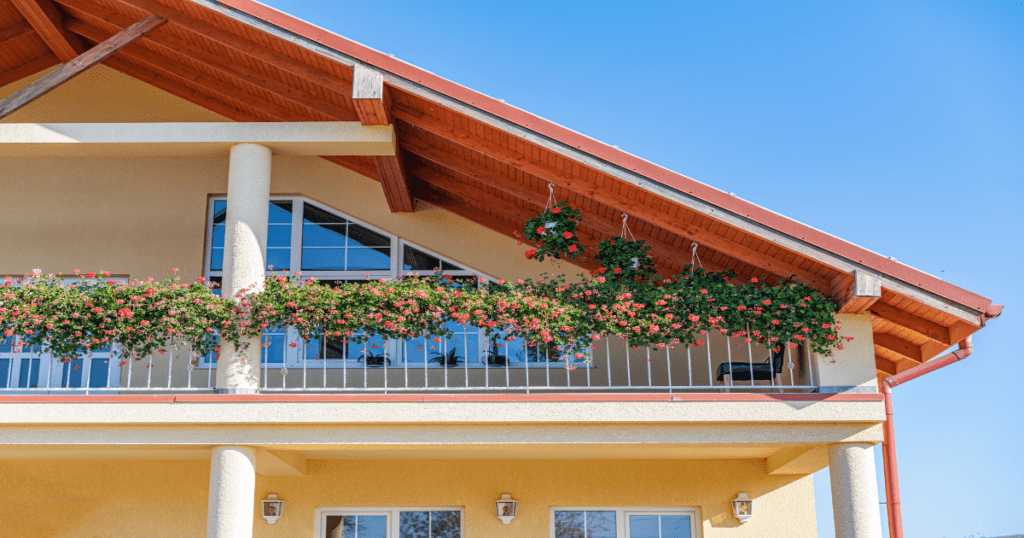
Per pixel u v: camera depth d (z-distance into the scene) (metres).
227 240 7.52
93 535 8.34
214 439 6.90
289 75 8.23
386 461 8.65
